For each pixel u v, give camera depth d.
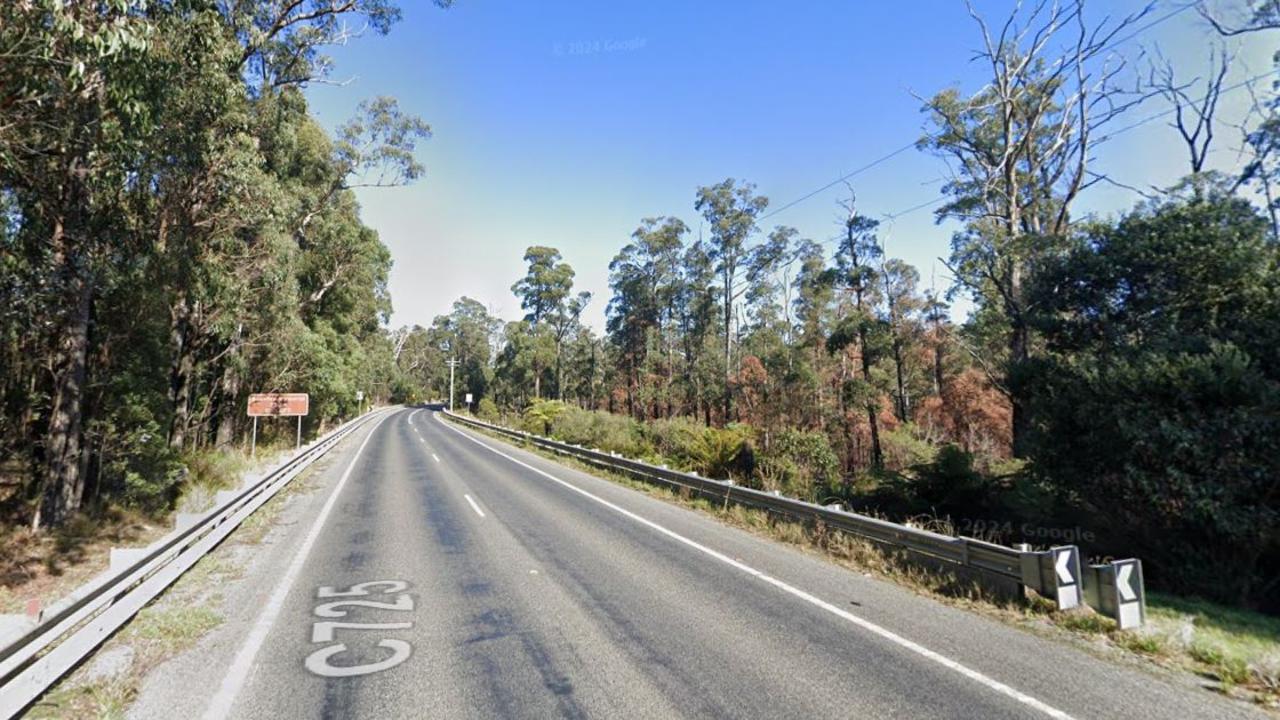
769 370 43.00
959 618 5.85
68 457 9.98
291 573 7.32
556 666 4.67
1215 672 4.61
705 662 4.75
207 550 7.95
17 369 11.45
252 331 20.30
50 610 4.20
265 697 4.12
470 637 5.28
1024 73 20.64
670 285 50.31
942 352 45.31
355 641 5.16
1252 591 8.26
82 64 6.04
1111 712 3.95
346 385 33.66
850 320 31.98
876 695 4.18
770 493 10.77
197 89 9.69
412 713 3.92
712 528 10.41
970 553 6.71
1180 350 9.31
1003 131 22.58
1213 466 8.27
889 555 7.89
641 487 15.72
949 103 23.23
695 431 21.25
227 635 5.27
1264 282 9.80
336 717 3.86
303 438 33.81
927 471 15.00
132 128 7.79
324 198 23.22
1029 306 13.33
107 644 4.98
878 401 38.44
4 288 8.60
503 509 12.12
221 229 13.03
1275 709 4.01
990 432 40.97
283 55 15.35
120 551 5.58
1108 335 11.48
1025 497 12.23
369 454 25.02
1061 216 21.06
